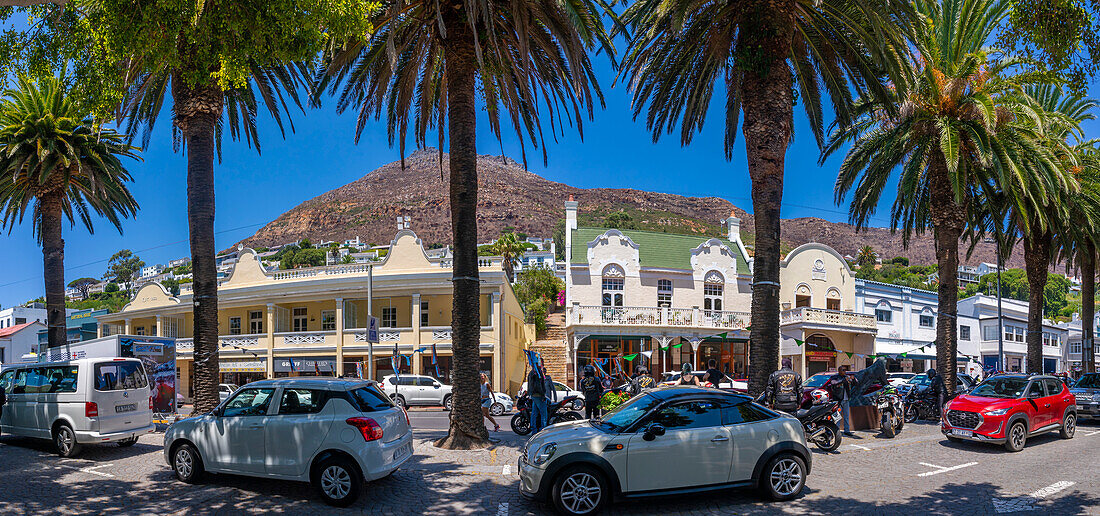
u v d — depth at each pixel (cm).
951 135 1800
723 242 4288
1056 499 891
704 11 1616
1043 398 1437
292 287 3634
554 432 888
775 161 1436
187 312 4103
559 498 812
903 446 1361
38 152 2336
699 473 846
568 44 1410
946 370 1988
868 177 2136
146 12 841
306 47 922
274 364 3619
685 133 1886
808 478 1030
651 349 3881
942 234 2017
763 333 1407
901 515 812
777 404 1302
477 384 1339
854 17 1520
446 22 1386
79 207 2958
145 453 1256
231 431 933
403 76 1659
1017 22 843
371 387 962
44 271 2539
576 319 3744
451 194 1385
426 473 1063
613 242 3956
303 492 932
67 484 982
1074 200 2317
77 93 898
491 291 3384
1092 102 2498
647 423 858
